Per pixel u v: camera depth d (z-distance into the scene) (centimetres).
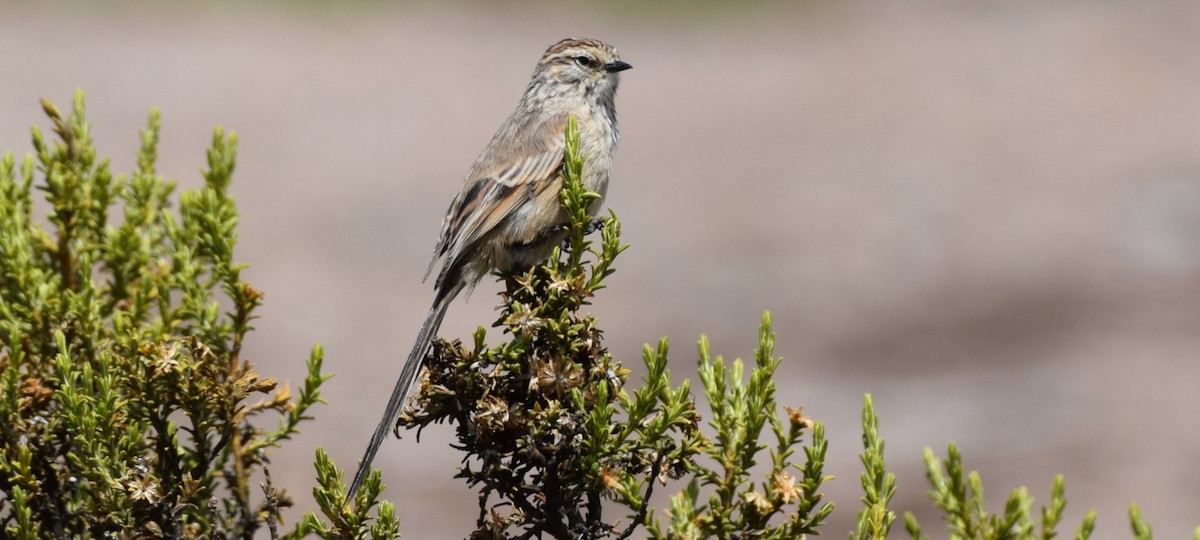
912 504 1328
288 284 2128
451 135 3086
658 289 2130
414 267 2273
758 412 563
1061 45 3528
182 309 706
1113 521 1248
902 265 2167
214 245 682
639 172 2798
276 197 2589
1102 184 2456
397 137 3038
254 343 1855
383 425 593
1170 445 1405
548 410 558
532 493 577
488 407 564
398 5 4328
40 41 3591
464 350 580
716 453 570
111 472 613
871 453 560
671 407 566
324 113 3192
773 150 2895
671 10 4297
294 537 620
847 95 3316
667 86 3559
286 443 1489
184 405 635
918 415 1571
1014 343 1798
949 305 1978
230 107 3162
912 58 3584
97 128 2864
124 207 782
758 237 2348
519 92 3497
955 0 4166
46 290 684
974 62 3472
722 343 1889
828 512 561
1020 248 2194
